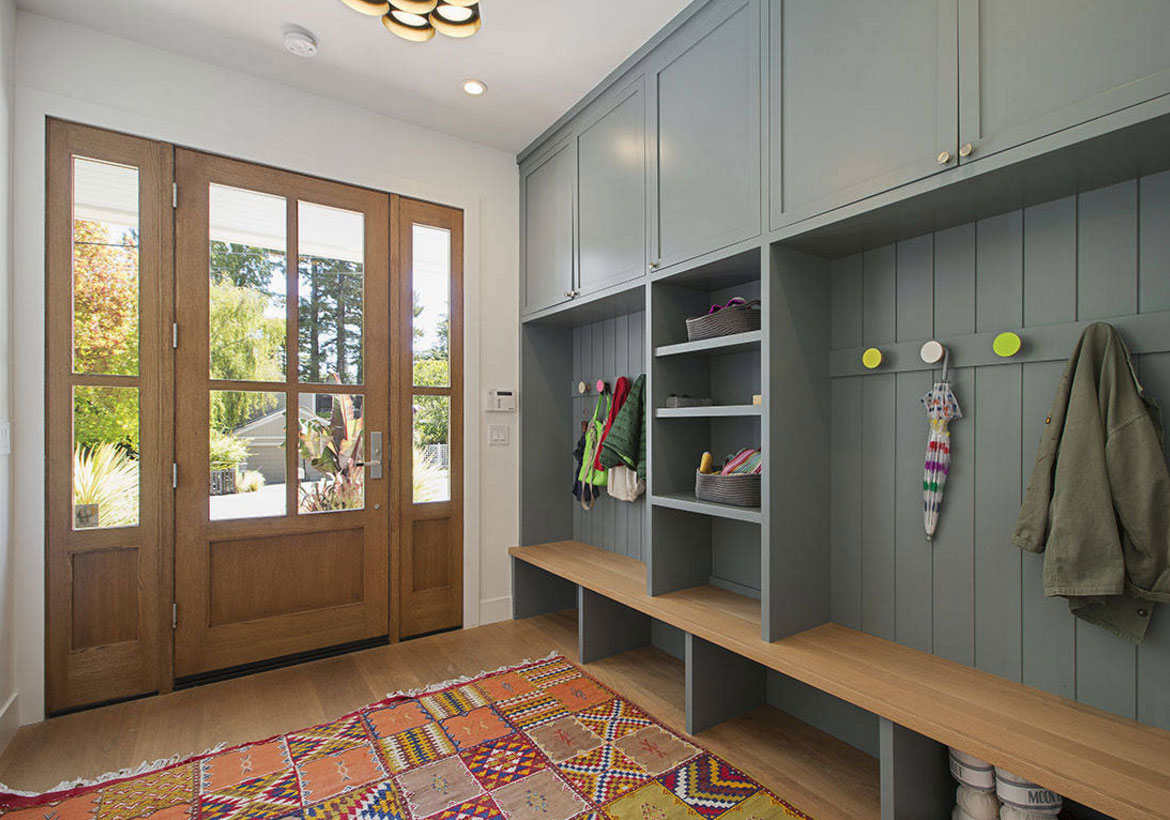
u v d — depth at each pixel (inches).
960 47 52.6
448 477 120.0
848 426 76.6
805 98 66.5
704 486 84.7
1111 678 53.7
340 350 108.0
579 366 132.7
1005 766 46.5
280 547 102.2
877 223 64.3
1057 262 58.0
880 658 66.0
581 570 106.3
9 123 80.0
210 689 93.0
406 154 114.3
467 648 110.0
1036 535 55.3
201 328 95.3
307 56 91.8
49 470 84.0
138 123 89.4
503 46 90.4
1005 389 61.6
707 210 79.6
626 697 89.7
